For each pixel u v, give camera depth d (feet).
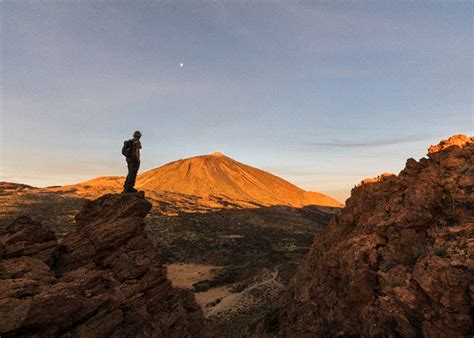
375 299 67.31
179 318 67.77
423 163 87.15
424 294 57.00
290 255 293.23
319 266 101.40
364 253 74.95
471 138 81.46
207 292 199.41
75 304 43.55
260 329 110.83
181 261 280.10
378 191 96.94
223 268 256.52
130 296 56.85
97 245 60.49
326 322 83.71
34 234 54.44
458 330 50.01
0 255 47.73
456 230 61.72
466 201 65.72
